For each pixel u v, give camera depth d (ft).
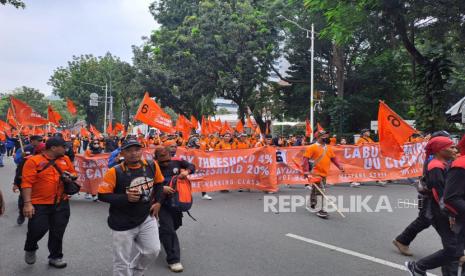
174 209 18.51
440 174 14.58
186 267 18.10
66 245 21.57
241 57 100.12
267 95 117.08
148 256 14.48
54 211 17.99
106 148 54.85
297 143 74.79
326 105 101.65
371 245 21.38
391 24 57.82
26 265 18.38
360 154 44.45
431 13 51.62
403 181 47.16
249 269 17.74
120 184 13.94
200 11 108.37
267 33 102.53
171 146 20.24
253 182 40.29
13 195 38.22
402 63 104.27
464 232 14.38
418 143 47.16
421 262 15.29
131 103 150.92
